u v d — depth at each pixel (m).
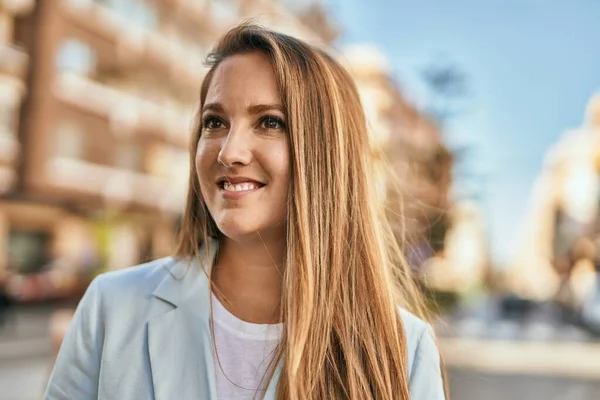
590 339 16.31
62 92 20.59
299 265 1.23
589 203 51.12
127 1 23.19
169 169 25.72
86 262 22.36
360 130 1.39
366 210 1.36
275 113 1.25
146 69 24.17
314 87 1.29
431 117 17.84
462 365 9.80
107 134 22.66
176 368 1.24
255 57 1.29
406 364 1.32
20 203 20.22
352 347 1.28
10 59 19.23
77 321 1.32
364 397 1.25
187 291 1.29
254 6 29.23
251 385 1.24
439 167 16.66
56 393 1.29
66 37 20.72
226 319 1.28
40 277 17.11
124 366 1.25
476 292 29.16
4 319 14.09
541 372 9.54
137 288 1.31
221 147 1.25
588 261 42.22
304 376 1.23
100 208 22.59
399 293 1.58
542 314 28.06
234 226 1.24
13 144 19.62
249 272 1.32
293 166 1.25
